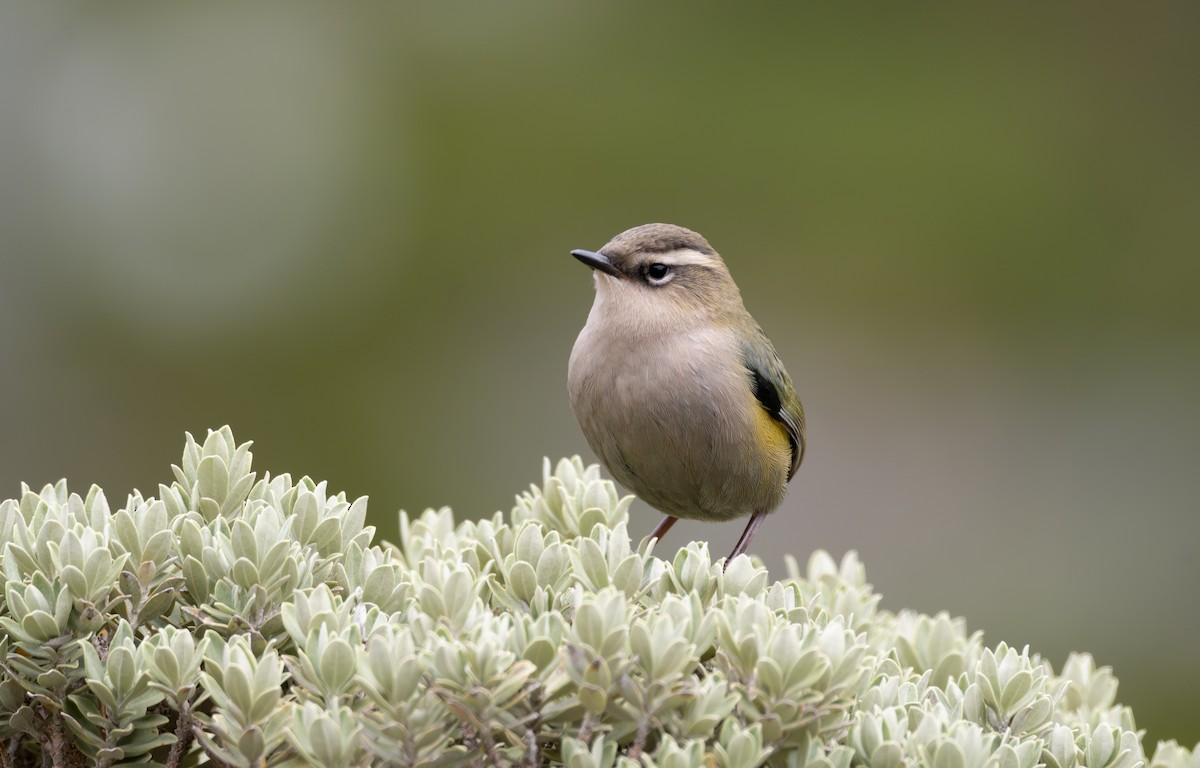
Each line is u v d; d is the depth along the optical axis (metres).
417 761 4.12
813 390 15.38
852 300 15.81
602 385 8.20
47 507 4.96
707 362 8.15
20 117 15.48
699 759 4.12
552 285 15.98
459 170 16.33
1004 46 16.84
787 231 16.08
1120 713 6.05
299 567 4.87
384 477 15.06
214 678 4.31
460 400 15.52
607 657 4.20
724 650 4.53
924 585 14.34
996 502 14.90
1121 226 16.05
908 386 15.54
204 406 15.16
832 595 6.27
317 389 15.44
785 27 16.92
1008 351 15.66
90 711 4.57
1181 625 14.08
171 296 15.50
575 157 16.36
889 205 16.17
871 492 14.90
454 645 4.20
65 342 15.02
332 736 4.06
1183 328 15.62
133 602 4.71
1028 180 16.17
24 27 15.83
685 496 8.52
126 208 15.61
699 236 8.60
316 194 16.06
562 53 16.78
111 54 16.03
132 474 14.79
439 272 16.03
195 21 16.33
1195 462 14.92
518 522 6.44
